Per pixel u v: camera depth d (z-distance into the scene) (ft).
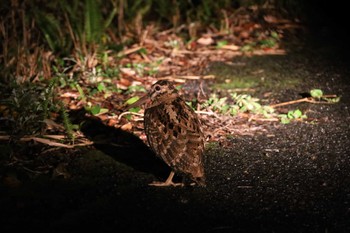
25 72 36.06
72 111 32.42
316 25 49.01
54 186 24.88
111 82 36.55
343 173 25.77
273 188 24.59
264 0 50.47
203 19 48.55
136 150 28.35
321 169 26.18
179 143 23.82
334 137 29.48
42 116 29.76
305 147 28.40
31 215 22.71
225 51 43.83
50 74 36.83
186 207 23.18
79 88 33.55
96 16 40.75
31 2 41.63
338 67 40.65
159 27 46.96
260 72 39.83
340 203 23.31
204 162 26.99
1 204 23.47
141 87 35.96
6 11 41.32
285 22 49.08
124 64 40.27
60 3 42.42
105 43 42.60
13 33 38.22
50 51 39.34
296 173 25.86
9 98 31.71
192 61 41.57
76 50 39.73
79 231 21.56
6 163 26.58
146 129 25.14
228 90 36.40
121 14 44.91
